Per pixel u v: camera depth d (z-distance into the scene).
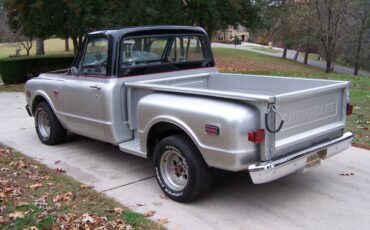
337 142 4.89
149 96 5.02
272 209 4.62
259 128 4.12
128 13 16.09
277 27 38.28
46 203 4.76
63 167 6.04
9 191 5.06
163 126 4.90
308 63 42.44
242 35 78.12
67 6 16.75
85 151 6.77
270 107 4.02
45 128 7.25
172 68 6.17
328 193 5.01
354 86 12.80
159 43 5.96
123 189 5.21
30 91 7.25
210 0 20.16
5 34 33.25
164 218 4.42
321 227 4.22
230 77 6.22
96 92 5.63
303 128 4.50
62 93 6.41
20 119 9.36
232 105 4.20
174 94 4.82
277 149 4.16
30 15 17.86
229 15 22.27
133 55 5.65
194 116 4.36
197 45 6.51
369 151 6.49
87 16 16.12
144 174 5.71
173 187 4.86
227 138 4.09
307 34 31.55
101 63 5.66
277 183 5.34
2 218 4.37
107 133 5.61
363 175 5.55
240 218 4.43
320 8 26.28
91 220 4.31
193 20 21.30
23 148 7.04
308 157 4.52
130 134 5.64
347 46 32.44
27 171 5.84
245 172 5.69
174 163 4.88
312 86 5.30
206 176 4.59
